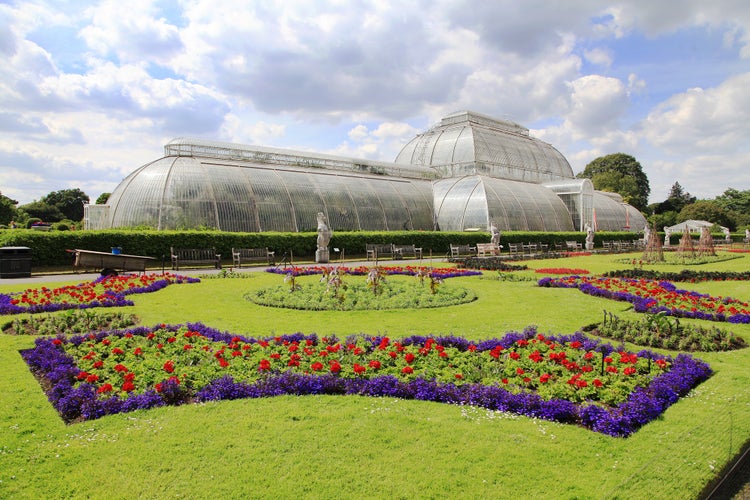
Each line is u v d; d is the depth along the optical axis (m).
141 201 46.84
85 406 9.98
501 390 10.64
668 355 14.54
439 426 9.47
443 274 33.38
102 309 20.44
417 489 7.36
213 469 7.87
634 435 9.23
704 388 11.73
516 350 13.94
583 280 29.45
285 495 7.19
